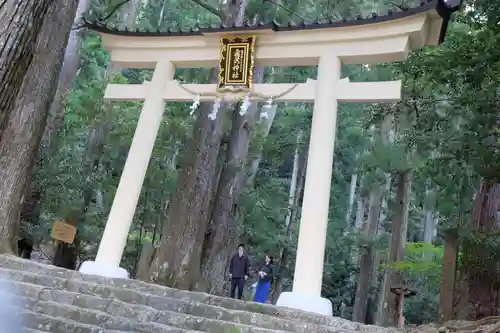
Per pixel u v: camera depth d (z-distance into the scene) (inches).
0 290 213.0
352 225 900.6
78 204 513.7
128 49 388.5
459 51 355.3
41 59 305.4
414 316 718.5
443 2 288.4
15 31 145.8
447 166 398.6
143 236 733.9
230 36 353.1
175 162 659.4
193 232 437.4
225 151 532.4
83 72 676.7
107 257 321.4
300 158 797.2
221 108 473.4
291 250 720.3
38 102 304.0
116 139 604.4
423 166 521.7
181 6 742.5
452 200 442.9
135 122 638.5
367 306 724.0
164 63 374.9
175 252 430.3
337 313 789.9
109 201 597.3
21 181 295.6
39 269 253.0
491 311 328.5
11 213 289.1
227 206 480.7
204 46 368.2
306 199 297.3
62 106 508.1
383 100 309.1
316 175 300.0
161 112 365.1
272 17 555.8
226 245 474.0
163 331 195.6
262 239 677.3
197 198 446.6
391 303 554.3
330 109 314.3
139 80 800.3
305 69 668.1
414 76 390.9
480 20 369.1
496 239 321.7
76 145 661.9
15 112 293.7
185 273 423.8
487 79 374.3
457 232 365.1
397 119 427.2
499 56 341.4
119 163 614.2
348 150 788.6
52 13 312.8
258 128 659.4
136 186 340.5
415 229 946.7
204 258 462.3
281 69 684.7
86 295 220.8
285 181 930.7
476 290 338.3
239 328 197.9
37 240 499.2
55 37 314.2
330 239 754.2
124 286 242.5
